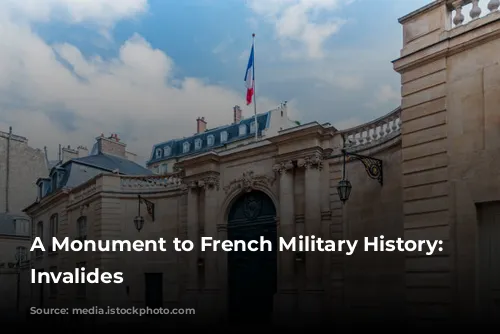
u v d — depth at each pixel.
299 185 16.36
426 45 10.29
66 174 27.59
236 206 18.58
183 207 20.31
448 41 9.80
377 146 13.79
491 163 8.98
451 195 9.52
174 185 21.11
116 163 30.12
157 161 40.66
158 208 21.31
